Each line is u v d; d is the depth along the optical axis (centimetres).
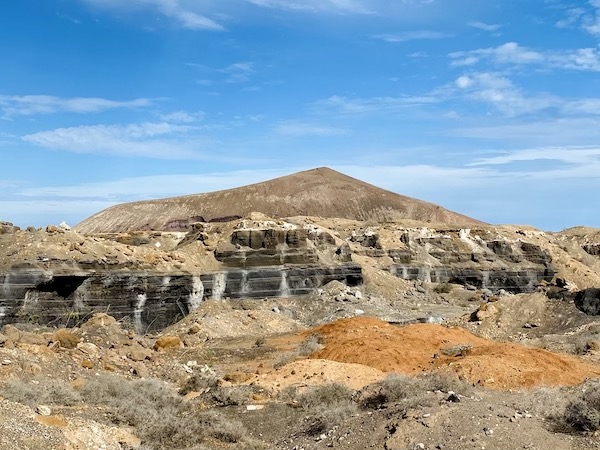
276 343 3688
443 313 5788
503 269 8562
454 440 1192
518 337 3919
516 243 9169
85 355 2200
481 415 1300
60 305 4444
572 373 2356
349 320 3925
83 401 1684
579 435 1248
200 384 2169
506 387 2086
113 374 2097
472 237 9162
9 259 4459
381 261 8075
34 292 4366
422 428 1248
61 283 4494
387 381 1681
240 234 6306
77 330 2702
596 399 1346
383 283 7156
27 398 1551
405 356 2844
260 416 1734
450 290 7538
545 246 9644
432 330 3391
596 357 2925
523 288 8431
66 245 4759
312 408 1752
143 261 5191
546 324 4041
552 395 1602
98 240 5228
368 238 8662
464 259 8675
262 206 19800
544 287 4566
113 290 4725
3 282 4291
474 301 7062
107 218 18900
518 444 1181
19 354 1889
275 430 1627
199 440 1515
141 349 2588
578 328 3762
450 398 1416
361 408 1620
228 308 5222
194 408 1842
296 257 6388
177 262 5512
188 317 4641
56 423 1346
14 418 1273
